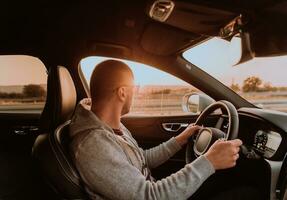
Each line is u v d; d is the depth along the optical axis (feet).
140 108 10.80
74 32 10.62
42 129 6.79
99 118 5.37
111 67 5.37
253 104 9.98
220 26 7.01
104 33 10.54
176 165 9.86
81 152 4.92
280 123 7.17
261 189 7.02
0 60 11.20
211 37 8.61
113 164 4.87
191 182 5.02
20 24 10.63
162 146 7.13
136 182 4.88
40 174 5.07
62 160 4.94
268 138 7.33
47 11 10.36
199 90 10.61
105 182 4.82
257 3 5.19
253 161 7.23
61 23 10.52
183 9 6.84
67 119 7.32
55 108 6.77
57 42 10.79
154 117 10.77
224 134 6.63
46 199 5.37
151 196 4.85
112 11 10.04
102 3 9.92
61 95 6.86
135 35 10.36
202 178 5.10
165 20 7.94
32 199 9.34
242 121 8.11
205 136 6.67
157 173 9.89
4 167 10.92
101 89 5.35
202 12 6.58
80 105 5.42
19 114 11.81
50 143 5.15
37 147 5.24
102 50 10.75
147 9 7.79
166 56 10.43
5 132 11.79
